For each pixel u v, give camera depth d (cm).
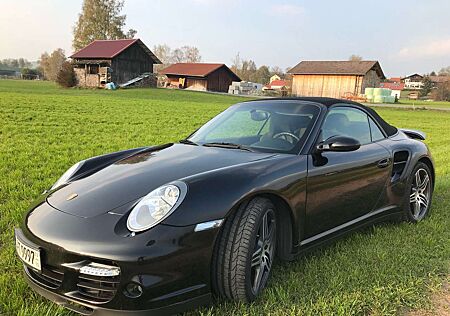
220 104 3534
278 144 344
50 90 4581
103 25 8075
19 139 1031
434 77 11488
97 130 1289
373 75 6347
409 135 503
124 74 5797
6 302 265
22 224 278
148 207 250
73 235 243
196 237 247
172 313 244
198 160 314
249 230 269
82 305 241
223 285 268
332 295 290
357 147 330
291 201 302
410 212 452
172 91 5394
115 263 232
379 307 280
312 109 376
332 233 352
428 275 329
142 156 349
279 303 279
